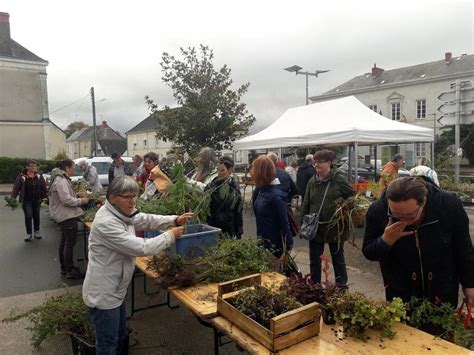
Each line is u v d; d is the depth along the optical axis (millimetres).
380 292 4496
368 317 1783
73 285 4992
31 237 7824
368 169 16109
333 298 1935
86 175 8711
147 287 4836
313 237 4039
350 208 4023
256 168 3676
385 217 2207
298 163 11648
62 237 5316
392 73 38000
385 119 9727
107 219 2297
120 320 2729
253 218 9695
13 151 23203
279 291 2068
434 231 2055
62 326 2961
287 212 3838
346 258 5871
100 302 2344
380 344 1725
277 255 3584
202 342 3426
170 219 2818
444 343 1725
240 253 2824
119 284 2395
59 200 5055
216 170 4059
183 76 11922
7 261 6195
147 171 6078
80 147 59312
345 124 9297
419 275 2148
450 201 2068
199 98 11844
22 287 4941
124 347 2912
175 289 2479
